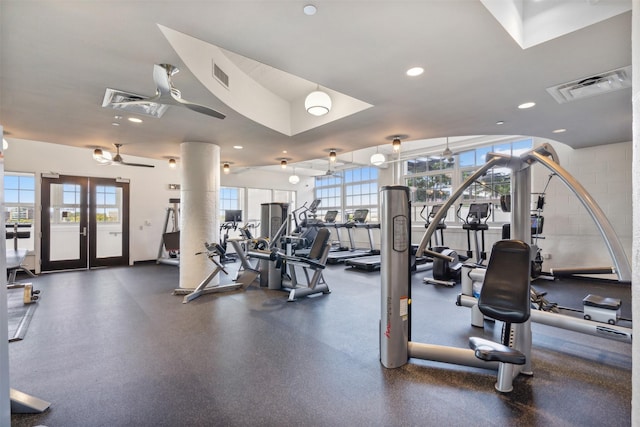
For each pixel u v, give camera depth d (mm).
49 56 2410
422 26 2098
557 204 6258
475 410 2082
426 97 3342
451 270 5695
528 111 3771
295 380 2449
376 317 3936
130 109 3547
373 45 2330
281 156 6449
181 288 5227
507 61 2574
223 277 6426
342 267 7660
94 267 7695
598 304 3080
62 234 7328
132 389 2330
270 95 4480
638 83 742
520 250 2271
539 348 3012
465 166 8305
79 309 4273
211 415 2039
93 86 2945
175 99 2695
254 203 11406
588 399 2203
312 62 2588
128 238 8227
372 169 10562
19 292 5219
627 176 5477
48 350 2982
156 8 1878
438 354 2664
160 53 2416
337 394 2264
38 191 7016
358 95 3273
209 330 3492
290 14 1961
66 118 3809
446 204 2197
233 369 2619
